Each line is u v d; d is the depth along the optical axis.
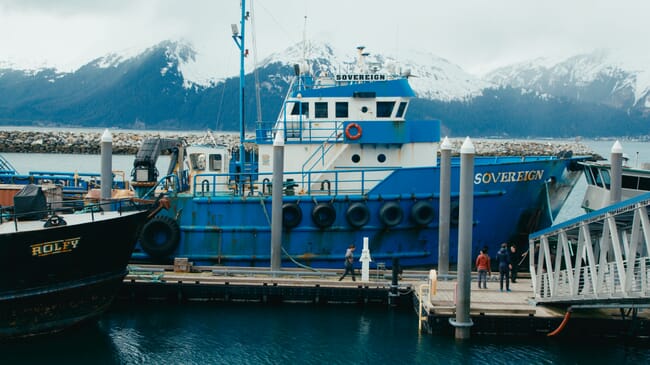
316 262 24.44
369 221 24.36
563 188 25.64
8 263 17.73
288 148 25.67
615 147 24.02
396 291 21.59
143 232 24.36
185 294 22.36
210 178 26.31
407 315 21.22
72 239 18.36
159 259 24.69
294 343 19.03
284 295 22.08
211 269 23.53
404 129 25.22
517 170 24.67
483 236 24.89
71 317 19.30
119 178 65.81
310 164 25.56
